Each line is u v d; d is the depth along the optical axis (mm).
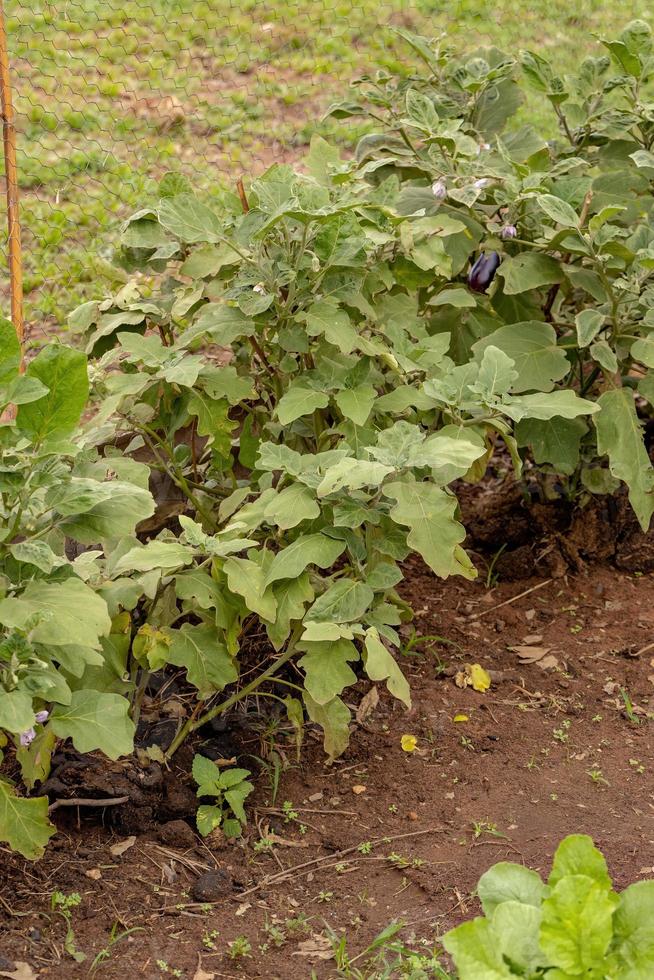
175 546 3057
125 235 3814
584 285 4039
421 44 4645
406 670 3965
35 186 7367
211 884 2953
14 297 4473
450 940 1937
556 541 4500
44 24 8781
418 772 3449
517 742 3586
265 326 3656
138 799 3135
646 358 3836
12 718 2502
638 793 3324
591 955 1904
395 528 3447
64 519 2814
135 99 8039
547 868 2994
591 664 3973
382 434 3195
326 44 8969
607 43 4398
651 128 4547
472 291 4230
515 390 3949
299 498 3168
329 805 3314
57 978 2613
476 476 3609
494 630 4180
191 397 3588
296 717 3334
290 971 2684
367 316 3756
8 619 2541
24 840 2695
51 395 2643
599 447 3941
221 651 3180
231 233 3590
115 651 3105
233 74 8703
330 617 3158
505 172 4379
